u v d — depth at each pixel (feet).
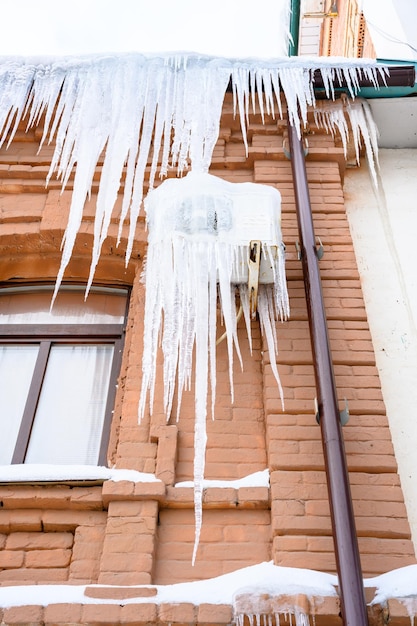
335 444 11.97
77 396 15.06
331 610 10.23
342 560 10.46
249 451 13.14
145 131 17.95
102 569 11.29
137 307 15.84
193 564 10.97
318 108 19.45
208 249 13.53
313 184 18.15
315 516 11.82
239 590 10.38
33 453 14.15
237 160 18.62
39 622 10.19
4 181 18.01
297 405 13.47
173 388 13.35
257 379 14.33
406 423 14.01
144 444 13.21
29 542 12.04
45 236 17.03
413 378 14.78
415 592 10.31
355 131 19.15
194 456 12.87
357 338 14.76
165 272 13.60
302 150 18.16
